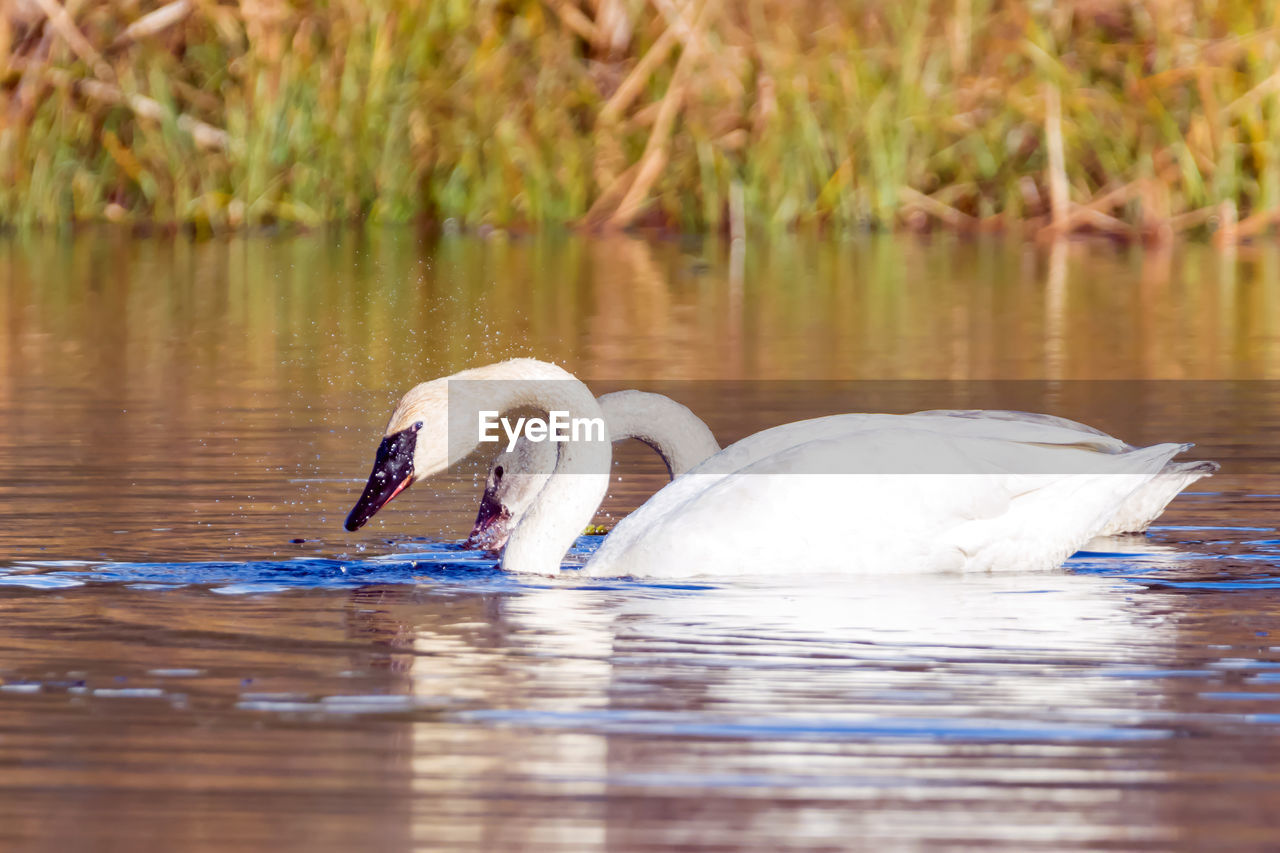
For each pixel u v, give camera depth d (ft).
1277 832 19.60
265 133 105.29
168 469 42.60
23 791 20.66
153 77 104.68
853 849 19.10
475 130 106.42
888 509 32.68
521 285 82.94
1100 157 104.88
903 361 61.52
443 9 106.42
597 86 108.37
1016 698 24.16
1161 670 25.63
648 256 94.94
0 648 26.73
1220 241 101.45
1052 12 106.01
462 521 38.65
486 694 24.30
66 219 107.65
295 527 36.81
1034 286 82.99
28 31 105.40
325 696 24.22
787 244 100.99
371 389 56.29
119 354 63.62
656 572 32.48
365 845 19.15
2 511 37.63
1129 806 20.29
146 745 22.18
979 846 19.20
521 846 19.10
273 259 92.73
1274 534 36.81
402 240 101.76
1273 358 61.72
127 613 29.17
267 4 104.53
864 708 23.67
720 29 106.52
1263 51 102.58
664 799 20.40
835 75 106.63
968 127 105.70
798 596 30.78
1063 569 33.42
